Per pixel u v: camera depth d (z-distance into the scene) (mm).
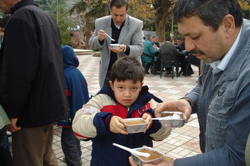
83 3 21953
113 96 1743
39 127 2176
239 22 1084
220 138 1118
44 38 2018
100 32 3201
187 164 1091
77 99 2754
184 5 1038
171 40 11086
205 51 1096
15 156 2189
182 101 1571
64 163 3113
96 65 13930
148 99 1721
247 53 1068
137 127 1383
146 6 13594
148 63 9984
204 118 1435
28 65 1904
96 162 1714
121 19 3201
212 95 1238
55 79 2072
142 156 1190
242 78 1013
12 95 1912
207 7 1001
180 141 3680
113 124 1457
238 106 991
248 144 916
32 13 1979
